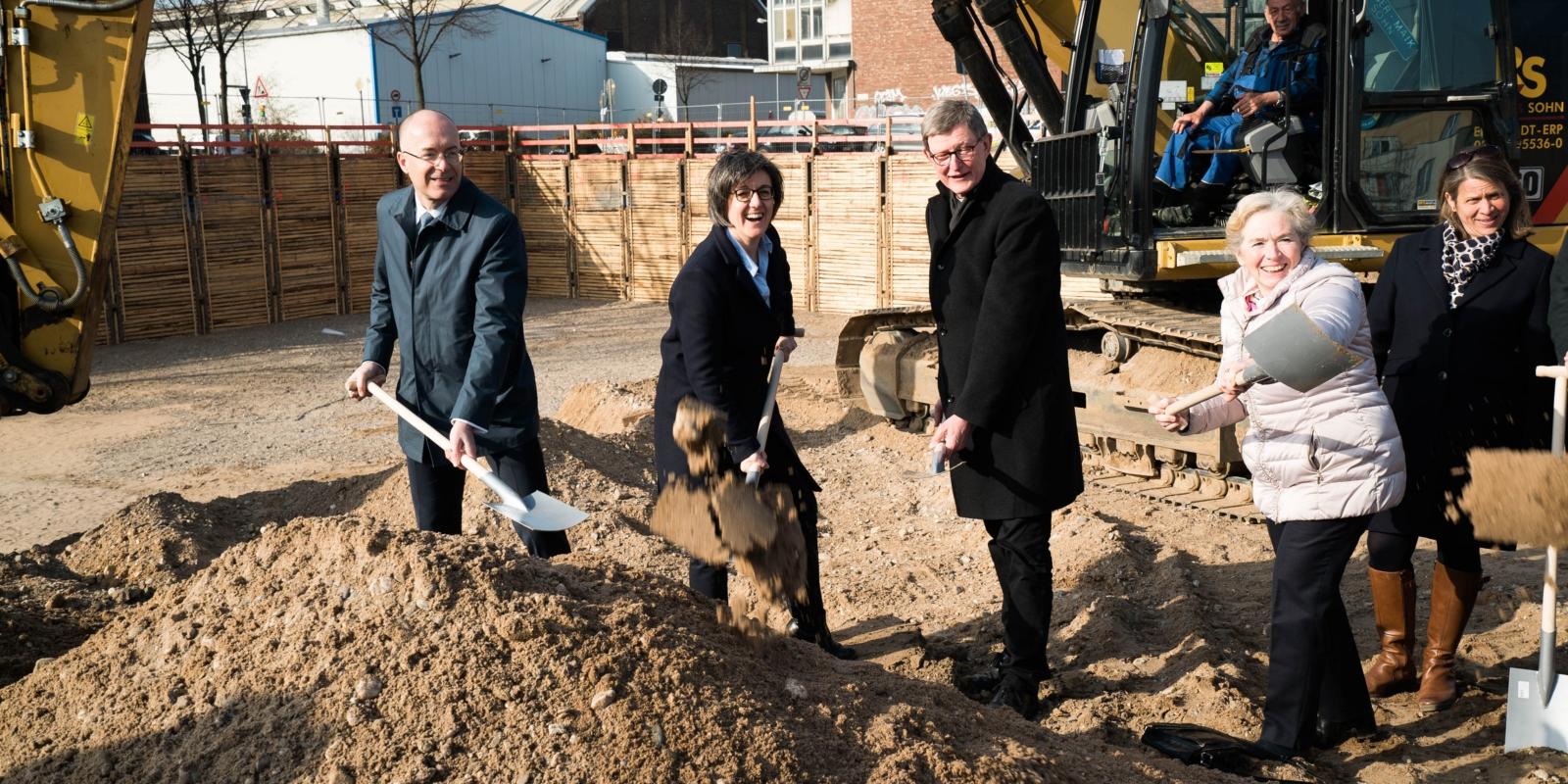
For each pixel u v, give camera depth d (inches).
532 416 173.9
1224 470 292.4
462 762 112.9
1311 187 284.4
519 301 167.5
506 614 123.7
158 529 241.9
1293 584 150.5
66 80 252.1
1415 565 232.4
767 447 180.2
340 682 119.6
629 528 255.8
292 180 732.0
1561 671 178.9
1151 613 212.7
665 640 125.3
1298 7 275.6
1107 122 311.9
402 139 164.1
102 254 257.4
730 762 113.5
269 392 511.8
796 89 1439.5
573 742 113.6
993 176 165.0
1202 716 166.1
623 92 1328.7
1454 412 166.7
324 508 274.5
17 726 127.7
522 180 835.4
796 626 183.3
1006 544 168.2
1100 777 129.5
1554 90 303.7
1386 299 174.7
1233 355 154.3
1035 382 164.1
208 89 1181.7
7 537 301.9
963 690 177.9
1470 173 164.2
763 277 175.5
